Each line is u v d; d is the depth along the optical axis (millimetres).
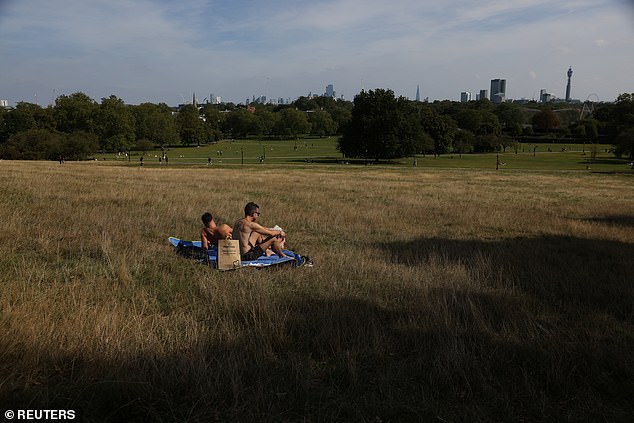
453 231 13211
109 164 65938
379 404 3766
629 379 4363
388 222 14133
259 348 4691
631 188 34625
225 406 3729
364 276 7688
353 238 11516
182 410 3650
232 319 5430
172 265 7945
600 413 3807
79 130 115812
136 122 142375
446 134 116562
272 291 6598
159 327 5074
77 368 4113
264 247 8430
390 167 67750
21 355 4234
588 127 152000
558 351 4762
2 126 117812
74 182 21406
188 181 26891
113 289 6328
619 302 6613
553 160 94500
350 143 93625
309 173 44844
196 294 6473
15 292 5820
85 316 5062
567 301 6621
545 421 3713
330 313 5641
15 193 15859
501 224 14547
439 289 6707
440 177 43344
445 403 3912
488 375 4266
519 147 139625
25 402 3590
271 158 101062
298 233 11938
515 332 5285
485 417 3676
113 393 3711
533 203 22172
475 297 6430
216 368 4184
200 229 11648
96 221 11383
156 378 3977
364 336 4984
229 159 96688
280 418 3592
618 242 11922
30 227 10227
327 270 7887
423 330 5227
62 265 7543
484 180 40094
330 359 4625
